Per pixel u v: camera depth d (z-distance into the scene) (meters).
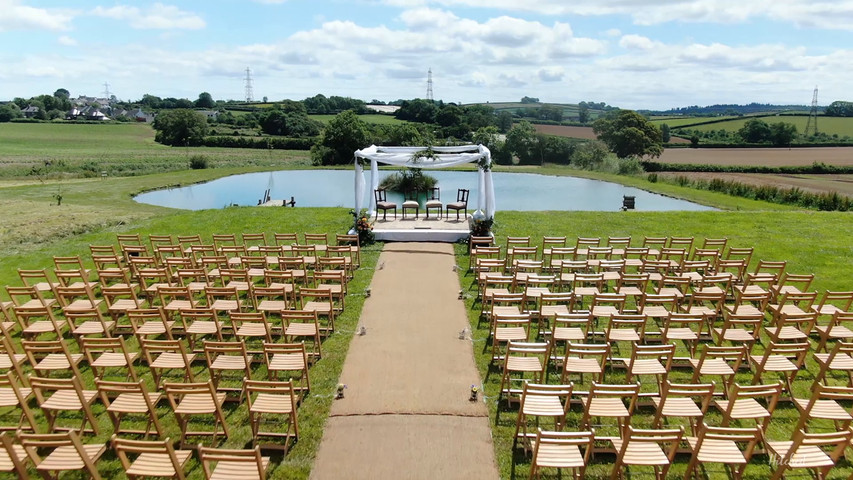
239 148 73.75
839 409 6.71
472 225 16.80
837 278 13.54
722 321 10.64
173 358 8.08
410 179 33.06
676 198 30.08
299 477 6.42
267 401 6.82
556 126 105.19
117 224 21.00
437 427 7.34
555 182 38.75
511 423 7.43
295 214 21.70
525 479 6.38
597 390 6.51
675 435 5.58
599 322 10.82
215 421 7.23
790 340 9.77
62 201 27.75
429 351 9.51
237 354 9.29
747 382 8.47
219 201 32.06
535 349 7.64
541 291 11.16
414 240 17.19
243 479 5.63
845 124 93.56
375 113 121.50
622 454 5.75
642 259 12.77
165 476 5.85
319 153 55.50
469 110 101.38
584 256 15.52
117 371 9.01
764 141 77.81
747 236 17.67
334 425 7.39
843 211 23.44
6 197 28.69
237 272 11.60
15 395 7.29
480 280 12.08
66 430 7.35
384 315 11.12
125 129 94.75
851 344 7.48
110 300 11.44
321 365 9.03
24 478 5.80
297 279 13.34
